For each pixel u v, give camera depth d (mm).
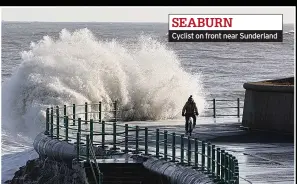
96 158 37906
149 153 37000
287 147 40000
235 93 110688
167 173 32844
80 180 36656
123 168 35469
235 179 26297
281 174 31766
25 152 60344
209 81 124125
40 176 43375
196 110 46219
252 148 39594
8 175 52594
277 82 48719
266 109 46781
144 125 53406
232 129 48812
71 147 40188
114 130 38938
